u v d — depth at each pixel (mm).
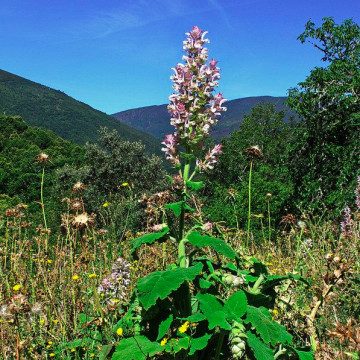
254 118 34938
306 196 15172
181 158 2732
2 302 2469
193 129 2768
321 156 15414
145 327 2562
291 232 5250
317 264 3875
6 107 191000
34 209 28703
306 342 2678
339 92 14805
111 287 3406
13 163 57969
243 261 2941
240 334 2207
